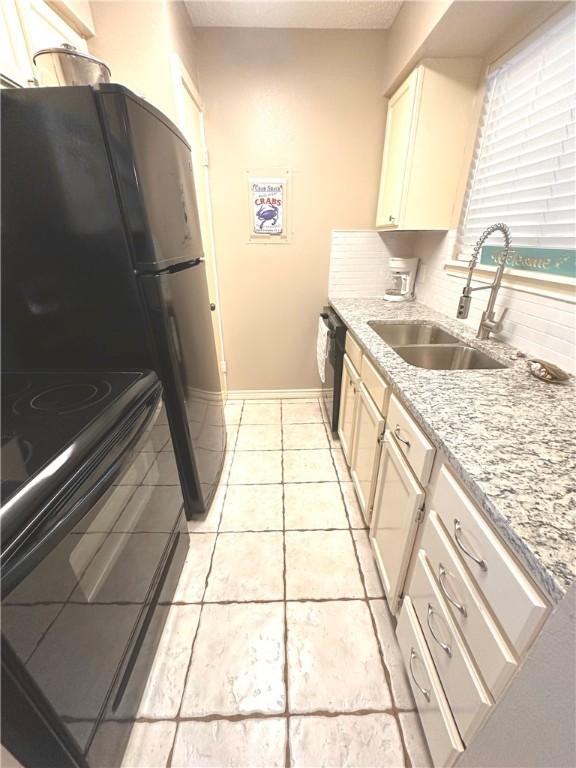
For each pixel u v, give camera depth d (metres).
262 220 2.40
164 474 1.25
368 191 2.35
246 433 2.47
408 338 1.93
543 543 0.53
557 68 1.22
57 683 0.67
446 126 1.75
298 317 2.70
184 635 1.23
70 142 0.99
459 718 0.72
